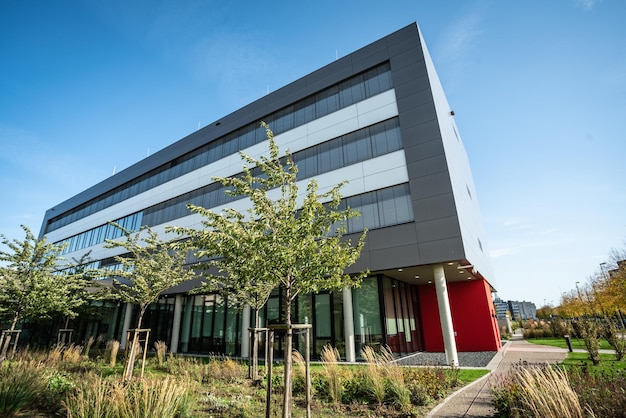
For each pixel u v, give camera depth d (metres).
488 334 19.30
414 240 14.76
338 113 19.25
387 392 7.40
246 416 6.41
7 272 12.23
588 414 4.73
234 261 6.75
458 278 19.62
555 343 22.50
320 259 6.59
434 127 15.82
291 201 6.96
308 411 6.13
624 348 13.38
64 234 39.25
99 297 15.79
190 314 23.19
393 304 17.25
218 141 25.52
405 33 18.27
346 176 17.61
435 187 14.96
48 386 7.61
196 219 24.09
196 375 10.85
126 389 5.94
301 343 17.30
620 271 25.20
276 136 21.62
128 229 30.05
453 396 7.88
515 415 5.45
